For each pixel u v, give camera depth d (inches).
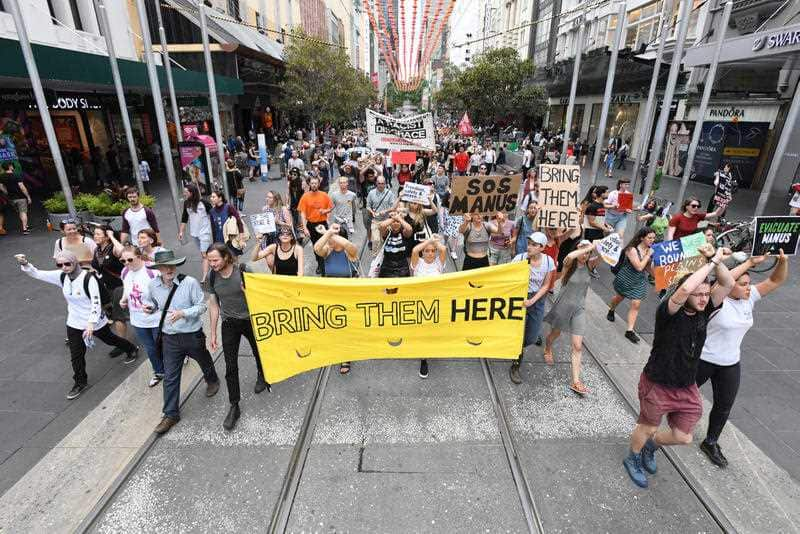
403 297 187.2
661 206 373.4
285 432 181.0
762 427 185.2
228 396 201.0
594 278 340.8
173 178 455.5
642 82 911.0
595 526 142.6
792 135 609.0
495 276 187.5
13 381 210.8
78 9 649.6
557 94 1386.6
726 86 720.3
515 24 1948.8
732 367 158.7
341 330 191.3
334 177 823.7
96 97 621.0
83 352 200.7
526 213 297.4
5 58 355.9
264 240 317.4
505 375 219.6
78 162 687.1
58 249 239.8
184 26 890.1
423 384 212.1
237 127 1139.3
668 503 150.9
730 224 385.4
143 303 184.2
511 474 161.8
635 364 229.0
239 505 148.9
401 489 155.3
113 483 155.3
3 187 430.3
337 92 1103.0
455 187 254.7
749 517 145.5
